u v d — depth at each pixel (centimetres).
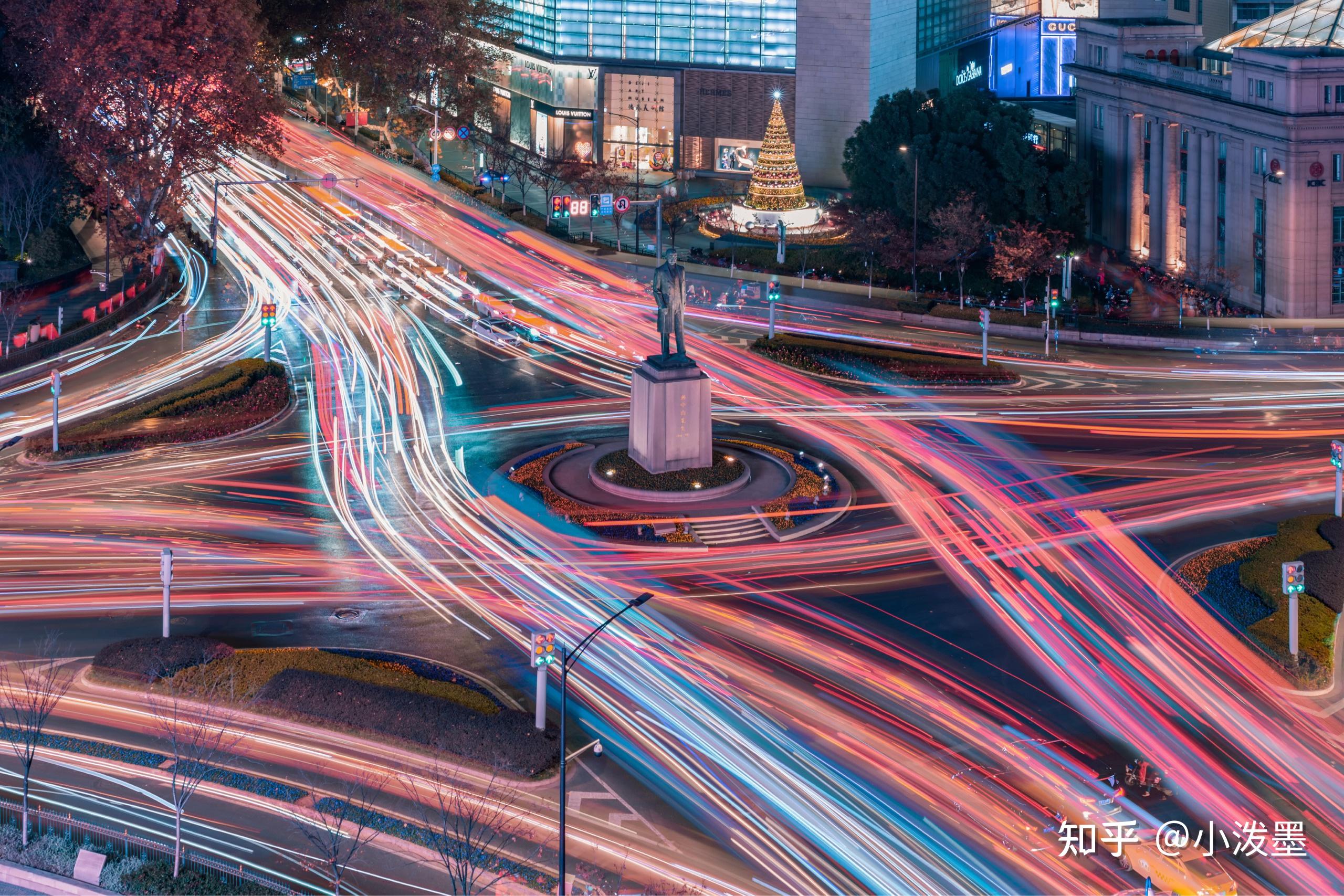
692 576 7650
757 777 5675
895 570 7719
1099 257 15388
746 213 16650
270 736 5938
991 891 4959
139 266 14375
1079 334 12662
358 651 6719
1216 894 4838
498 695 6312
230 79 13838
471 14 18812
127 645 6544
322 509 8575
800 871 5069
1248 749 5897
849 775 5688
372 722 5962
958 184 14338
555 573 7681
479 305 13550
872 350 11981
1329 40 12888
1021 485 9038
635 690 6384
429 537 8156
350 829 5234
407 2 18175
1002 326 12975
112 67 13125
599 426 10131
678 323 8931
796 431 10081
